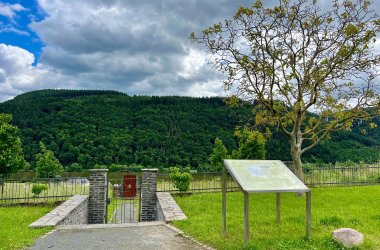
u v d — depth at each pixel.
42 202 13.73
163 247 6.84
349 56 14.23
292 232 7.68
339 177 19.55
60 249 6.74
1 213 11.37
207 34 15.51
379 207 11.32
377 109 15.02
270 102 15.21
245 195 6.63
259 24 14.97
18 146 16.78
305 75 14.94
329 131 15.96
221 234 7.57
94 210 13.86
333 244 6.52
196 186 16.91
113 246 6.96
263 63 14.63
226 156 25.83
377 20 14.02
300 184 7.18
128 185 16.50
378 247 6.44
